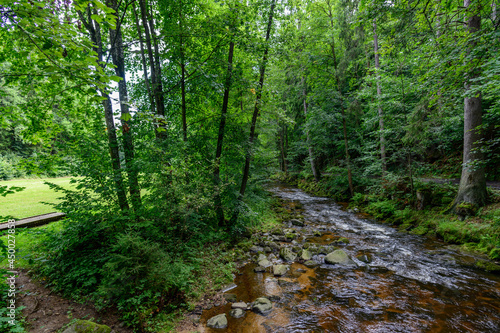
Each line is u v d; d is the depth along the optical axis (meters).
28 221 6.59
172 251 5.25
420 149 9.36
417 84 7.11
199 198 5.25
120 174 5.46
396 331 3.65
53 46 2.18
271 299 4.58
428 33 5.70
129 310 3.80
